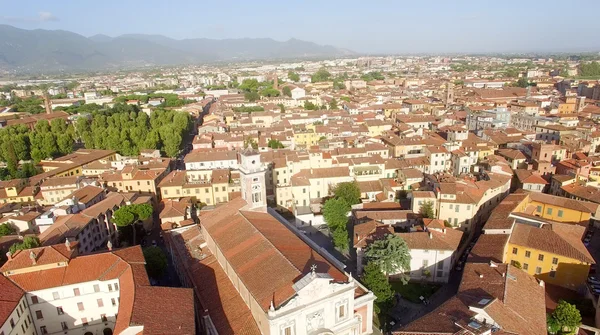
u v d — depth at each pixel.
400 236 96.12
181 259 87.56
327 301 62.50
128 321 56.47
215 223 89.06
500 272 73.56
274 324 57.19
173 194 142.75
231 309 68.38
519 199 112.25
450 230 99.62
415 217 113.69
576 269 83.44
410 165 153.12
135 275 72.12
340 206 121.06
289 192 140.00
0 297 65.81
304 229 126.56
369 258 93.81
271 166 147.88
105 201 122.06
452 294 89.75
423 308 85.62
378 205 127.00
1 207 135.38
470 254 88.56
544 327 62.38
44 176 164.75
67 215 110.19
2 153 189.88
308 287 59.56
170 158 193.38
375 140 189.00
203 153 171.62
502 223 98.31
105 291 75.31
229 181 145.88
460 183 120.44
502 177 131.50
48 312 72.62
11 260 73.38
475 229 117.81
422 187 135.62
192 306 62.31
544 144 149.38
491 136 184.62
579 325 70.69
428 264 93.94
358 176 146.62
